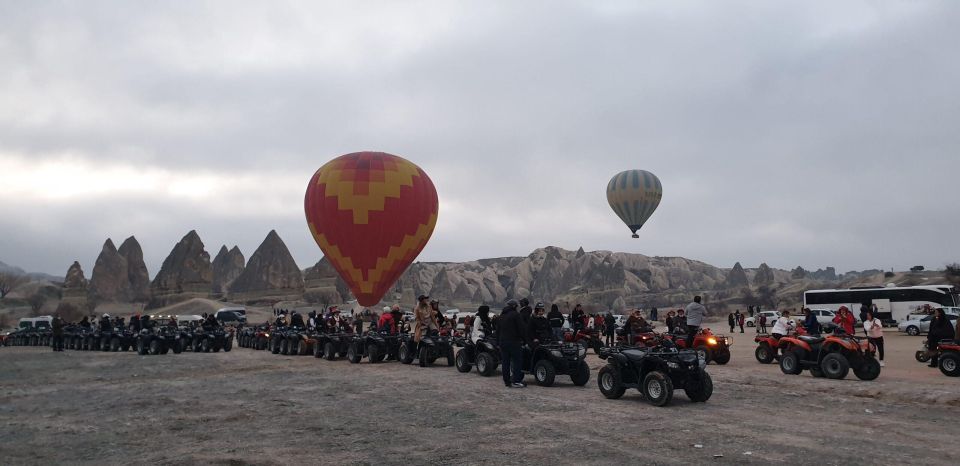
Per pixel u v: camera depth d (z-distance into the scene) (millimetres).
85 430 11922
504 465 8727
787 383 17734
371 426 11734
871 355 18703
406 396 15633
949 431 10875
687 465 8562
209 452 9812
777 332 24141
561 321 26312
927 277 164000
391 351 26266
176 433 11398
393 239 38156
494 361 20172
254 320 136250
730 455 9094
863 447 9578
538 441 10234
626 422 11812
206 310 155875
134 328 40375
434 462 8969
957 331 22344
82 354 37125
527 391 16422
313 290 191500
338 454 9547
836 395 15641
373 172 38062
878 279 182000
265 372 22844
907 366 22969
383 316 27609
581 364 17672
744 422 11742
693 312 24266
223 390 17609
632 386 14602
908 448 9508
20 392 18281
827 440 10094
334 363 26594
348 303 172500
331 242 38438
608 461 8844
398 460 9109
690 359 14109
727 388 16922
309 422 12250
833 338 19078
